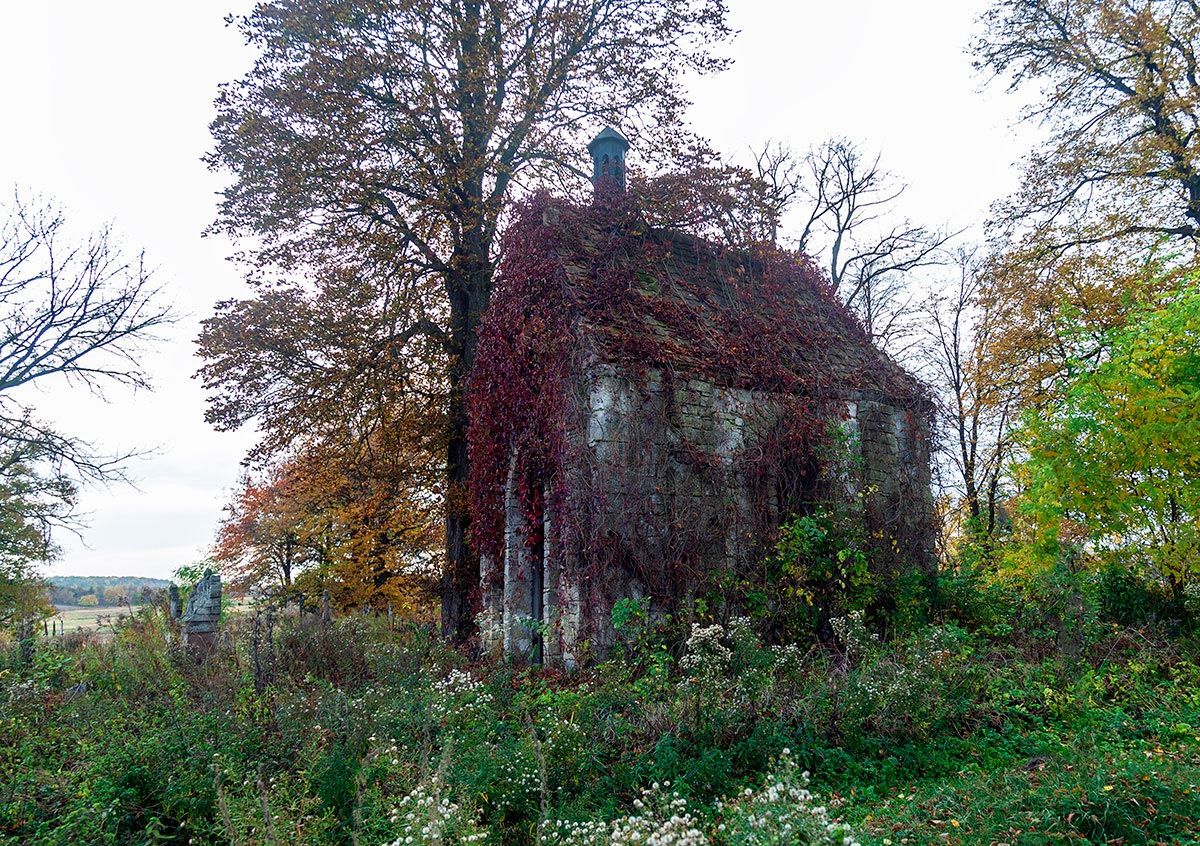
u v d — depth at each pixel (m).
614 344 10.84
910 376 14.79
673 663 9.52
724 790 5.93
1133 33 16.23
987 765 6.53
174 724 7.30
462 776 5.80
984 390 18.73
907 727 7.05
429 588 20.81
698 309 12.78
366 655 10.53
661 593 10.44
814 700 7.21
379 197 15.61
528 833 5.41
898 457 13.73
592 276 11.88
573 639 10.27
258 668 9.38
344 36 14.84
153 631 13.31
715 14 16.89
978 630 11.14
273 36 15.09
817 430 12.36
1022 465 8.91
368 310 15.89
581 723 6.97
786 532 11.53
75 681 10.37
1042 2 17.30
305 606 22.44
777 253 15.26
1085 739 6.15
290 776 6.34
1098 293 15.65
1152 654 9.19
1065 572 9.76
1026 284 17.81
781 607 11.05
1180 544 8.30
